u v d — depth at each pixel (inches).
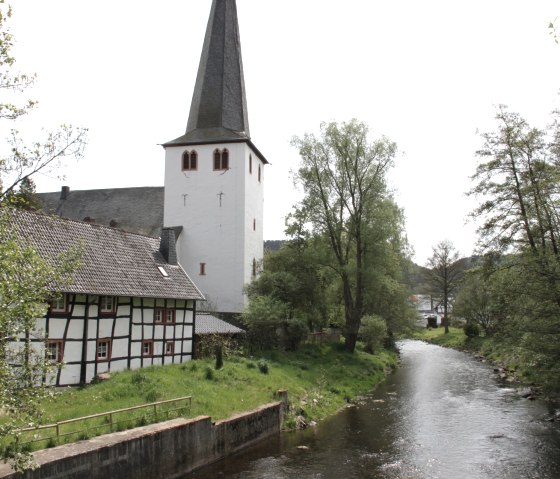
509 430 848.9
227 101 1889.8
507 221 1109.7
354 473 640.4
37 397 364.8
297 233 1628.9
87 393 753.0
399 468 660.7
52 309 828.0
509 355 1636.3
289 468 657.0
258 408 794.2
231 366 1025.5
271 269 1643.7
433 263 3134.8
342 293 1782.7
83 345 872.9
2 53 417.4
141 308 1008.9
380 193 1541.6
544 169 1041.5
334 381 1214.9
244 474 632.4
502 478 627.2
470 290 2458.2
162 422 636.7
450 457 706.8
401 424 890.1
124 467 543.5
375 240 1540.4
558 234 1035.9
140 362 1000.9
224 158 1787.6
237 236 1753.2
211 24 1941.4
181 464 622.8
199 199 1791.3
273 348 1411.2
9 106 432.5
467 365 1755.7
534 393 1157.1
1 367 346.9
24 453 406.6
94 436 561.0
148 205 2058.3
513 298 911.0
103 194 2155.5
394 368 1675.7
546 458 701.3
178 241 1761.8
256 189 1934.1
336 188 1572.3
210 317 1395.2
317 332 1707.7
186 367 968.3
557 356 829.2
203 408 732.0
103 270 952.3
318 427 869.2
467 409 1012.5
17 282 366.3
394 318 1931.6
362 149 1539.1
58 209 2144.4
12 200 419.5
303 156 1572.3
